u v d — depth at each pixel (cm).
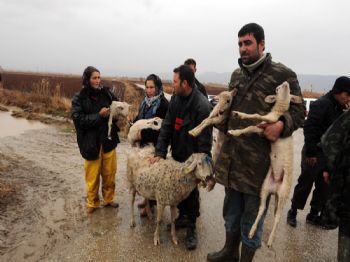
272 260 457
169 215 587
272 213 606
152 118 555
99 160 571
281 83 349
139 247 481
